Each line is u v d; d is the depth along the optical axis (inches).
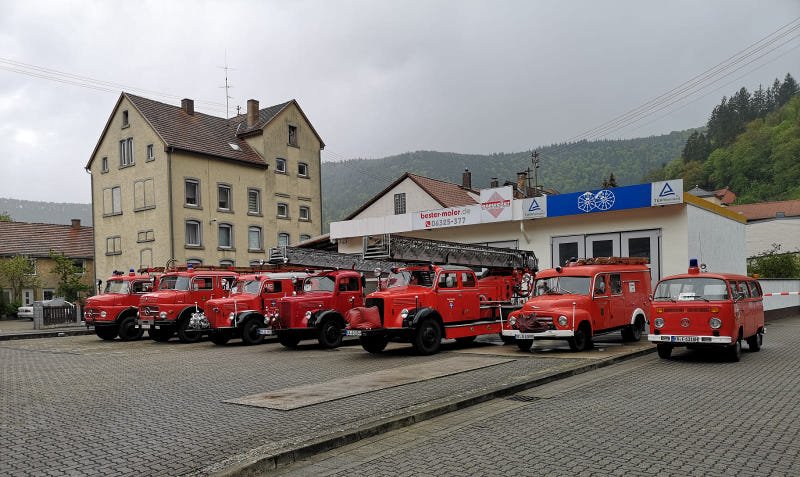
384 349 655.1
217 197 1578.5
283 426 302.0
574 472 226.5
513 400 371.9
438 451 261.6
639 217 871.7
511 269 731.4
